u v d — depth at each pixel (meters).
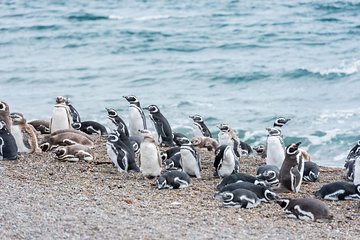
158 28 61.88
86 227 13.44
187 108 33.72
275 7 67.56
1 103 20.75
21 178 17.94
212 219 14.56
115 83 41.34
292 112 32.19
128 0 79.75
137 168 19.05
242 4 71.12
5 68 47.62
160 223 13.98
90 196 16.22
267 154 19.56
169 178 17.36
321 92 37.00
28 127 21.05
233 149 19.58
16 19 71.38
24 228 13.34
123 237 12.93
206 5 72.88
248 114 32.12
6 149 19.83
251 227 14.11
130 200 15.88
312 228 14.23
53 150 21.19
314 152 26.61
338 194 16.55
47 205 14.99
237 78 41.19
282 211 15.37
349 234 13.89
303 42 52.47
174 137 23.36
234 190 15.88
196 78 41.91
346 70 40.62
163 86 40.16
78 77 43.53
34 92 39.19
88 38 59.16
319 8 64.50
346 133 28.28
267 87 39.19
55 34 61.38
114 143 19.00
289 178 17.31
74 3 81.19
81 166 19.48
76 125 24.33
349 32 54.84
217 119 31.34
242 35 56.59
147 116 31.73
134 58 49.94
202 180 18.56
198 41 55.12
